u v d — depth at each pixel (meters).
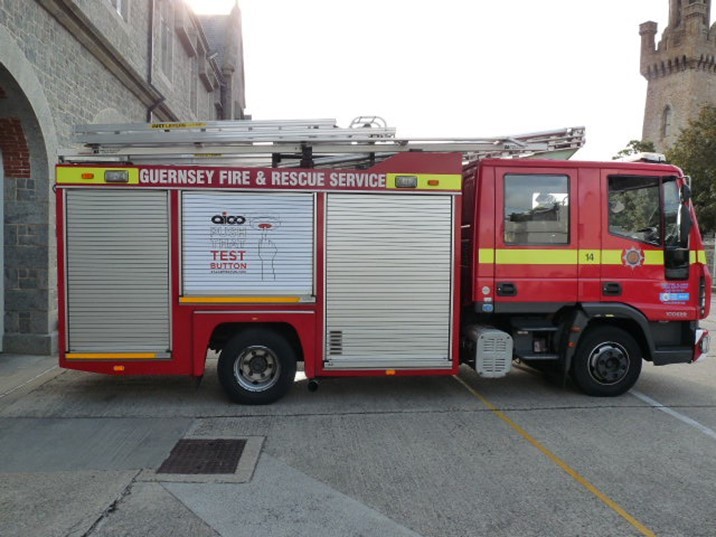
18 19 7.48
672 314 6.36
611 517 3.69
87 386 6.70
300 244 5.94
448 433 5.25
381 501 3.89
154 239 5.81
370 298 6.02
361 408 6.00
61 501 3.83
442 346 6.14
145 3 12.91
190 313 5.86
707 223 32.66
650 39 60.94
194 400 6.22
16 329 8.34
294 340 6.26
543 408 6.05
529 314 6.41
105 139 5.98
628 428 5.43
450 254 6.09
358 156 6.42
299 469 4.40
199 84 21.03
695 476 4.34
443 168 6.06
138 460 4.54
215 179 5.83
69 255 5.75
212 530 3.48
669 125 59.50
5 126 7.96
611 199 6.29
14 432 5.16
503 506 3.83
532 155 6.66
